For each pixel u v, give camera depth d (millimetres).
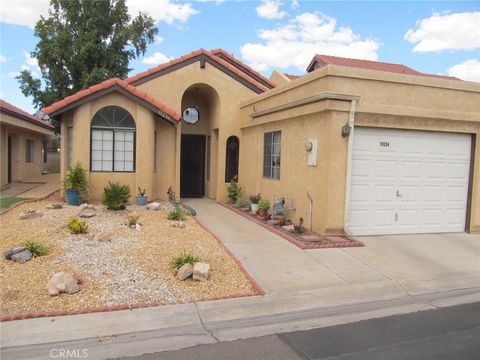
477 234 10312
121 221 9750
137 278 6152
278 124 11516
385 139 9570
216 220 11164
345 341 4668
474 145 10336
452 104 9914
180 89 14086
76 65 20969
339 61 21844
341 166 9016
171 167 14125
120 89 12234
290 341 4648
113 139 12586
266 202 11547
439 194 10219
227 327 5000
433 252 8430
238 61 16844
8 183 18469
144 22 22375
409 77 9438
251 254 7820
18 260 6582
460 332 4961
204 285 6082
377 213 9648
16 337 4516
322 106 8930
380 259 7777
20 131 19312
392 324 5184
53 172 27281
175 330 4871
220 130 14523
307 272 6906
